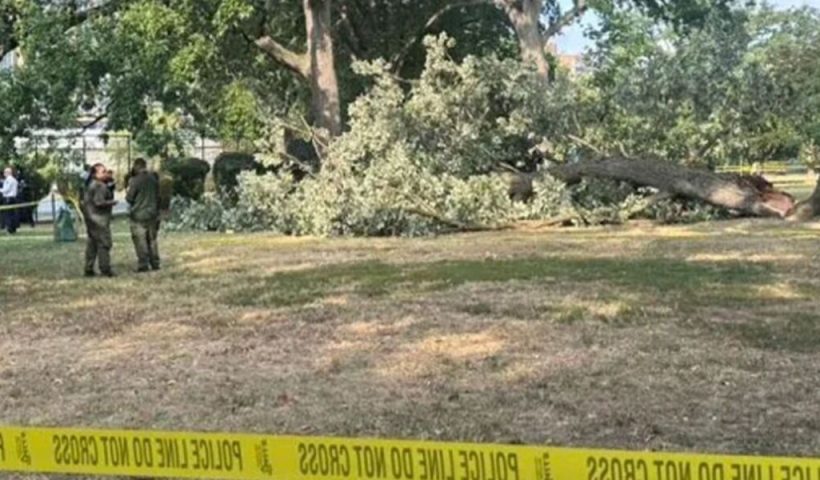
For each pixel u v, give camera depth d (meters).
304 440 4.27
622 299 11.04
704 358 8.08
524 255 15.45
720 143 22.08
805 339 8.79
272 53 26.34
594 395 7.10
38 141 26.50
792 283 12.00
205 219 22.34
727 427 6.30
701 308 10.41
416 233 19.59
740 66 22.02
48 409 7.13
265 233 21.23
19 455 4.61
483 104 21.20
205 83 26.61
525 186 20.97
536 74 21.72
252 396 7.33
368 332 9.59
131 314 11.03
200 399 7.30
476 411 6.79
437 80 21.50
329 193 20.02
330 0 27.34
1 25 25.39
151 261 15.12
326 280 13.34
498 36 33.38
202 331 9.92
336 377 7.86
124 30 24.73
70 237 20.58
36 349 9.27
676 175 20.47
